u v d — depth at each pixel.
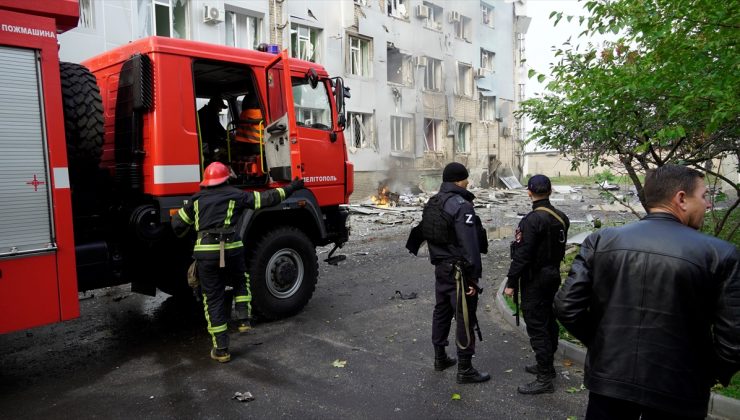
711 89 3.93
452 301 4.20
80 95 4.64
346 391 4.12
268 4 17.50
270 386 4.23
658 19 4.13
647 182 2.29
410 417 3.68
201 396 4.06
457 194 4.22
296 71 6.31
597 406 2.22
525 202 22.94
